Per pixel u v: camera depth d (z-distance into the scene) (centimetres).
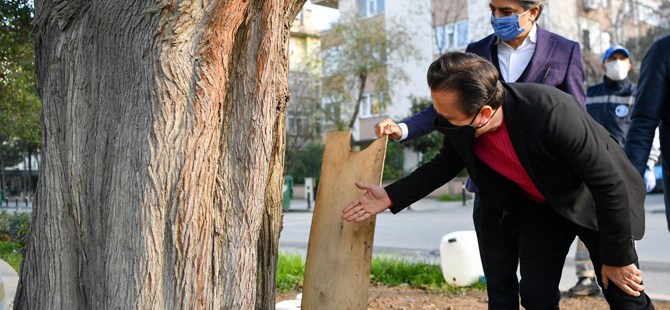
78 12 254
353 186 300
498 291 303
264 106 258
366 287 279
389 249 983
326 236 302
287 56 312
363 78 2791
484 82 237
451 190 2588
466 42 2922
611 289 268
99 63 245
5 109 1152
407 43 3072
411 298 546
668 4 3109
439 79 241
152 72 228
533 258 282
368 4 3152
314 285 299
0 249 930
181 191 230
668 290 591
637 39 2914
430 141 2688
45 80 263
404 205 283
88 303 248
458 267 600
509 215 292
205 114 233
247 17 252
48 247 254
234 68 256
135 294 226
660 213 1545
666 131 348
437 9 2984
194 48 231
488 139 257
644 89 344
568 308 487
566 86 328
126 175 231
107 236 235
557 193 255
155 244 228
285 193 2292
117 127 237
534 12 320
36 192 265
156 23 226
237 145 255
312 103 3222
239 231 251
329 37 2895
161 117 228
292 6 309
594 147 239
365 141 3431
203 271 237
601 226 250
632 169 267
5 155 4525
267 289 313
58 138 256
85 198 248
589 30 2933
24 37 997
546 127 238
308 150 3284
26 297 263
